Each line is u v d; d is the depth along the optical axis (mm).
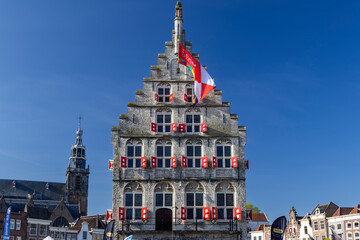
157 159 40906
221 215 39562
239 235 38719
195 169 40562
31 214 87500
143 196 39938
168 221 39688
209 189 39969
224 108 42188
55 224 113250
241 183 40125
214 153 40938
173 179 40188
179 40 44031
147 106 42219
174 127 41250
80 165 164125
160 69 43375
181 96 42656
